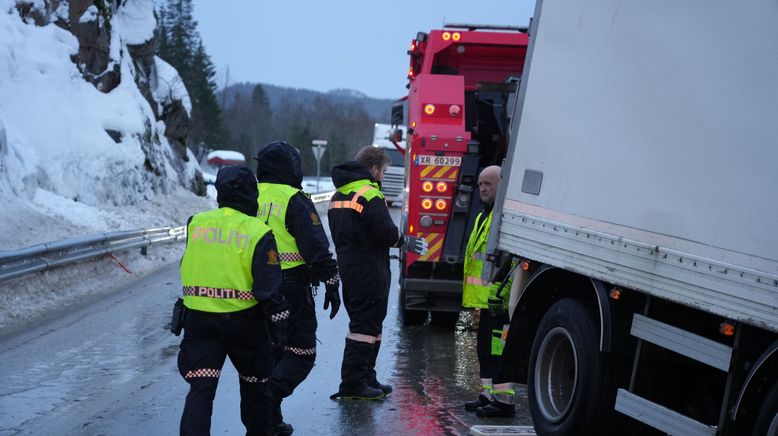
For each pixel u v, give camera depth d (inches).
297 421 255.8
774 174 150.8
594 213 200.7
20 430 236.5
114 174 810.2
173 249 684.1
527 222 230.2
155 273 579.2
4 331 374.6
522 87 239.0
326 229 1012.5
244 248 193.6
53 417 249.9
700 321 177.8
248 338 197.3
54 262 457.1
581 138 208.5
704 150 168.2
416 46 478.9
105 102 871.1
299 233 232.2
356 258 278.1
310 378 312.5
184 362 196.7
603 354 202.4
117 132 860.6
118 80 916.0
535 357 233.1
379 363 344.5
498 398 263.4
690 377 194.4
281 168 237.5
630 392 191.8
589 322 208.4
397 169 1518.2
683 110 174.9
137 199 855.1
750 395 159.9
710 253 164.2
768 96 153.6
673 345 176.4
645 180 184.4
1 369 307.7
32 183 655.8
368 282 277.9
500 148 451.5
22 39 791.1
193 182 1117.7
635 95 189.8
